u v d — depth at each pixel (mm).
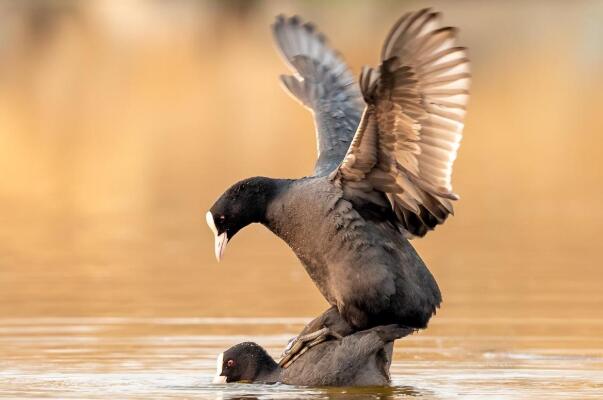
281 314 13820
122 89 36031
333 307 10516
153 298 14727
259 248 18516
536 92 36125
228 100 35000
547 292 14812
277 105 34250
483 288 15102
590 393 10078
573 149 28469
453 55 9258
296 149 27562
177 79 37312
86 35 40625
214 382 10602
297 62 12891
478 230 19391
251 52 39969
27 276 16094
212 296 14797
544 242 18219
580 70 38844
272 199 10336
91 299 14625
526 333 12805
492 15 43781
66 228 19953
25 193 23734
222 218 10375
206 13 42062
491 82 37656
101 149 28438
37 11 40719
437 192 9766
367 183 10070
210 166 25812
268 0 42344
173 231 19609
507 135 30609
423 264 10258
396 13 42375
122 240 18812
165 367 11344
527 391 10172
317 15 41906
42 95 34625
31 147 28438
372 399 9852
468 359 11688
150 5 41938
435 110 9531
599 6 42938
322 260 10195
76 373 11062
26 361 11625
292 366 10539
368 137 9742
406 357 11844
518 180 24578
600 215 20578
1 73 37062
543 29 43281
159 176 24828
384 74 9273
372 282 10000
